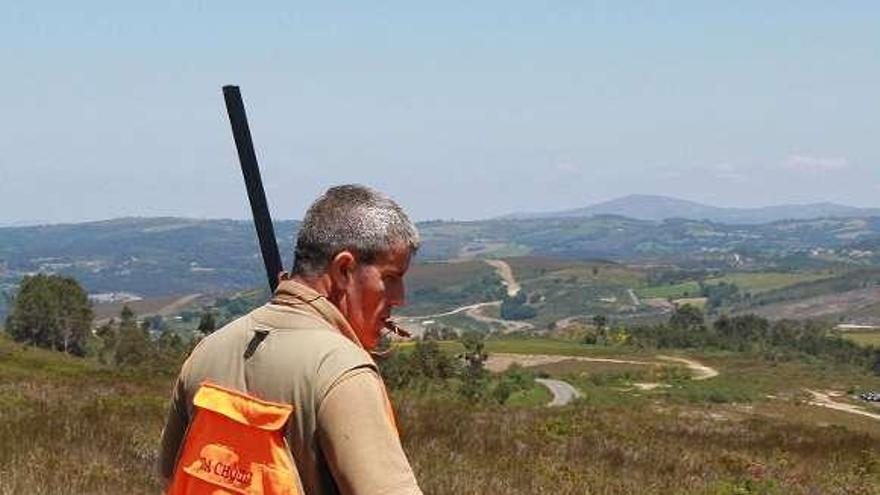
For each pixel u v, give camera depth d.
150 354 91.12
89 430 14.62
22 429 14.37
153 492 11.19
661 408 35.38
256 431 3.18
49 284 117.19
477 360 61.59
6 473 11.16
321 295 3.46
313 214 3.49
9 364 54.53
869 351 179.38
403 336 3.59
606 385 129.25
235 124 3.93
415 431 17.78
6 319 116.88
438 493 12.38
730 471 16.59
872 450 21.25
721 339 188.38
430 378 47.56
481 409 24.59
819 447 21.98
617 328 197.62
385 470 3.06
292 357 3.22
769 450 20.50
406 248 3.51
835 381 146.62
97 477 11.43
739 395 115.31
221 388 3.30
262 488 3.15
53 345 116.19
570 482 13.96
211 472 3.23
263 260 3.93
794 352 183.00
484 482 13.09
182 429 3.57
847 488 15.95
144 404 18.84
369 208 3.46
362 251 3.44
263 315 3.40
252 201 3.93
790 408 91.81
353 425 3.09
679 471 16.12
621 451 17.48
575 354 167.00
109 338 112.25
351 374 3.15
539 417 22.94
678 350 184.88
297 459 3.18
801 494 15.10
